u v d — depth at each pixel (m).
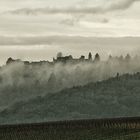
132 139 185.00
